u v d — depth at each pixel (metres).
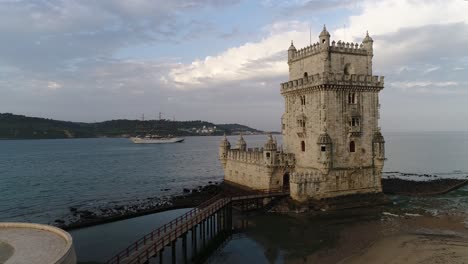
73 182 116.12
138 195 93.31
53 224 64.19
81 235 57.69
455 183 92.31
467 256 41.69
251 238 52.03
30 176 130.62
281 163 67.12
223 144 84.50
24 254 26.70
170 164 172.25
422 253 43.00
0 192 98.81
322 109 61.88
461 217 59.09
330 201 62.06
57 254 26.69
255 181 71.38
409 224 55.28
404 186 87.69
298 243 48.94
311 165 64.50
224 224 55.47
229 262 44.09
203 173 138.38
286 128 71.81
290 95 70.12
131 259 34.38
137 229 60.22
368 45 66.75
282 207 61.31
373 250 44.81
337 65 63.97
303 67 69.12
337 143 63.16
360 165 65.31
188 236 55.31
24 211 76.56
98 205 81.50
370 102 66.19
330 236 50.88
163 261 44.44
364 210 62.50
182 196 83.56
